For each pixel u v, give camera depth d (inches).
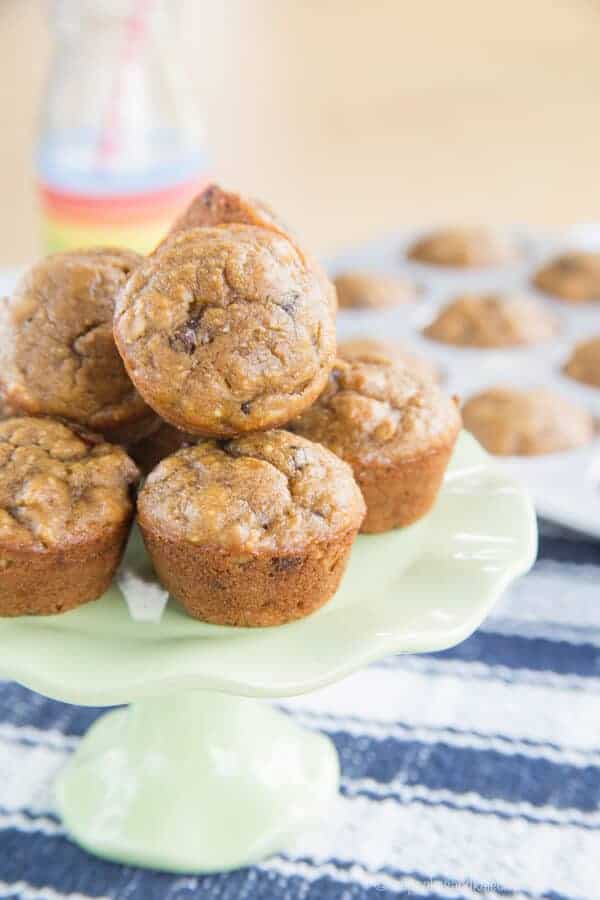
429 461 17.5
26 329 17.4
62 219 24.5
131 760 18.0
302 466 16.6
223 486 16.3
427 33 46.2
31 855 17.3
